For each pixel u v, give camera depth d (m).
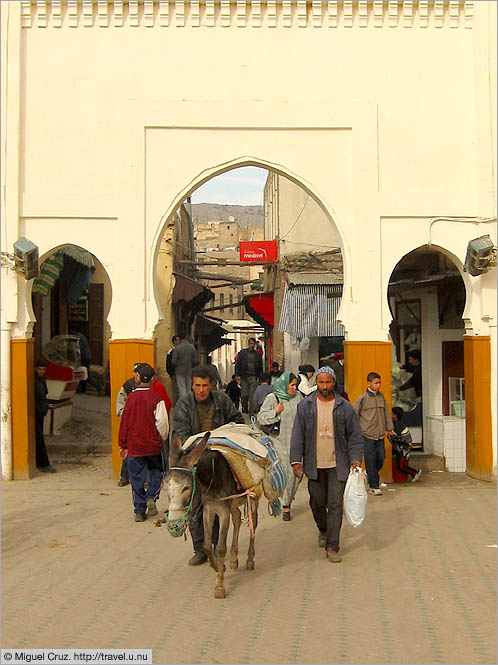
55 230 10.46
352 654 4.65
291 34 10.60
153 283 10.50
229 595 5.84
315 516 7.12
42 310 15.57
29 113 10.53
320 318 16.03
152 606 5.60
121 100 10.51
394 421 10.65
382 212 10.49
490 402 10.48
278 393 8.61
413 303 13.62
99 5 10.51
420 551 7.06
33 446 10.79
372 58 10.60
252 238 48.47
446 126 10.62
